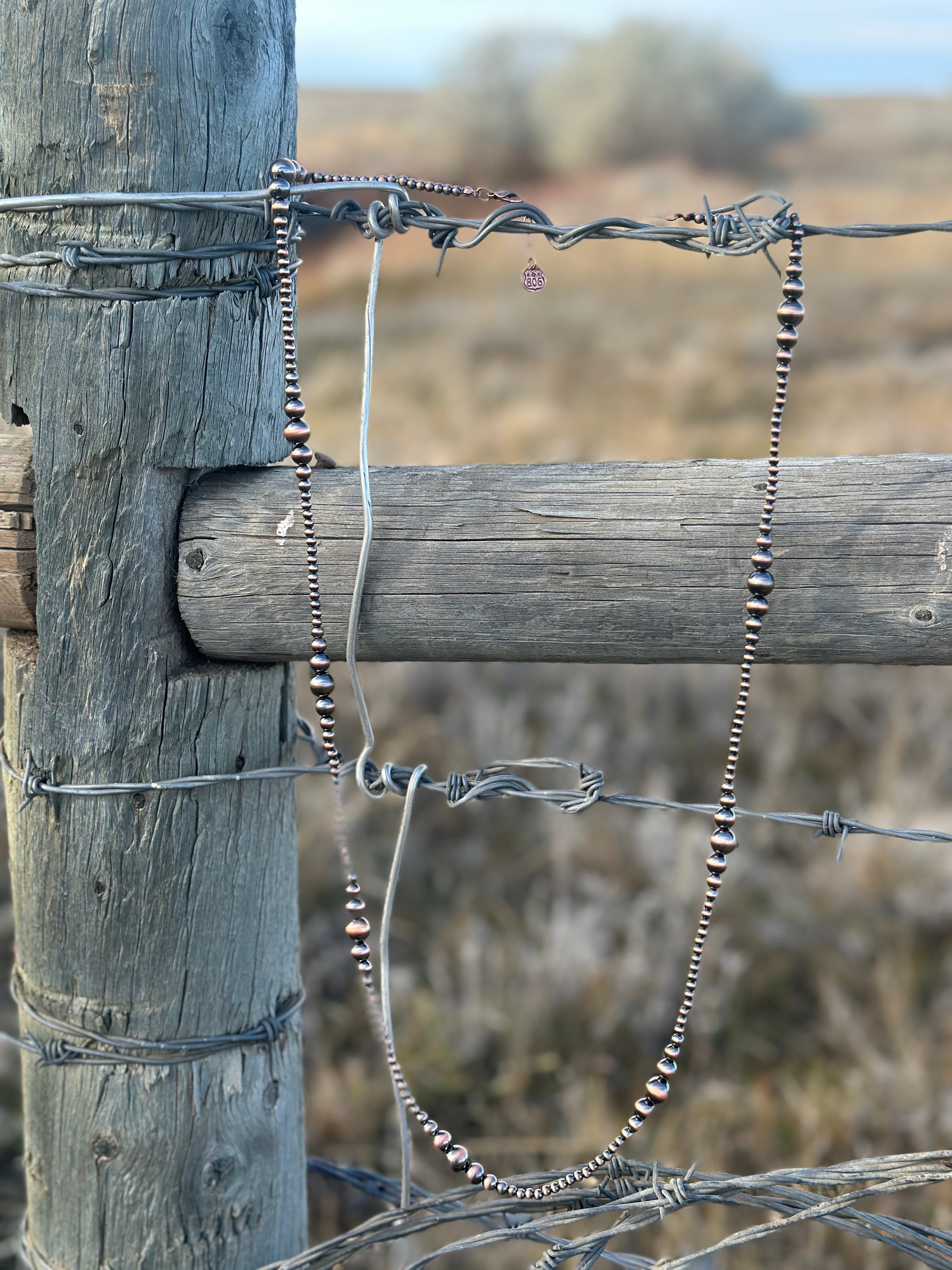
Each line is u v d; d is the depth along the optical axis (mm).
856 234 1468
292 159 1722
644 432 9766
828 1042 3467
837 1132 3078
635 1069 3430
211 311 1642
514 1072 3311
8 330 1689
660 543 1551
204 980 1821
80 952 1811
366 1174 2223
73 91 1581
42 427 1681
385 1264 2777
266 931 1876
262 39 1627
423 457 8555
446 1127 3264
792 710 5203
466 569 1607
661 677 5441
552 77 39719
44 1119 1893
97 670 1720
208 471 1759
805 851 4316
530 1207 1744
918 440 8703
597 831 4273
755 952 3865
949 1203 2752
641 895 3963
